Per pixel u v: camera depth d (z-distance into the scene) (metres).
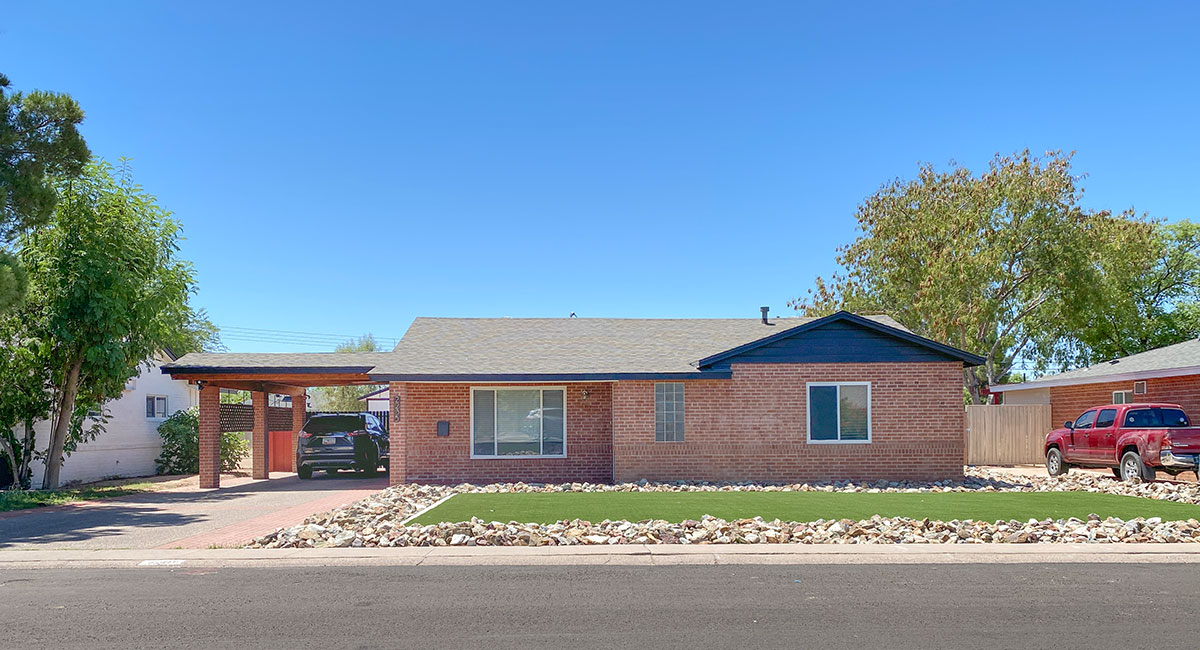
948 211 40.91
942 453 20.41
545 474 21.25
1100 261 40.53
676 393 20.36
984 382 46.31
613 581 9.23
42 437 22.55
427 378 19.92
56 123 16.89
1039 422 28.88
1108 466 21.53
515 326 24.81
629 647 6.67
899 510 14.17
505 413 21.33
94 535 12.84
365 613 7.79
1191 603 8.12
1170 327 46.03
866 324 20.36
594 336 23.73
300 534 11.95
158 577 9.59
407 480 20.97
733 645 6.72
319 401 60.06
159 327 20.97
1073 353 49.09
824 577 9.41
